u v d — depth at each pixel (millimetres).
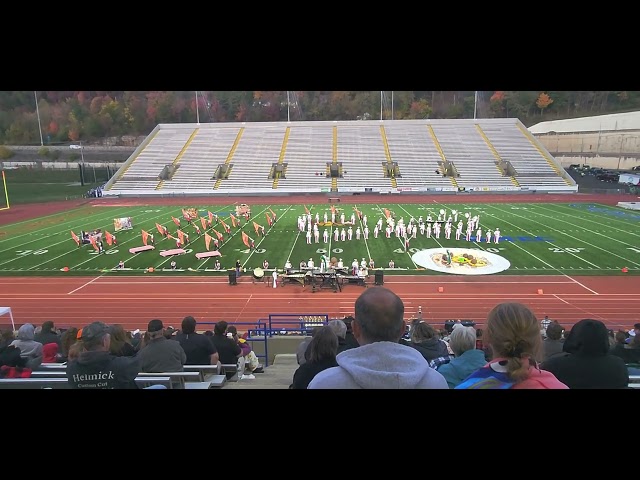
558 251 30734
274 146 74125
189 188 64562
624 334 11477
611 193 60031
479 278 25750
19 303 22719
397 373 2574
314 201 56531
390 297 2895
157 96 98125
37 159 83688
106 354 4480
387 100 101688
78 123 93375
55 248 33312
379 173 67000
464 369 4656
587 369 3738
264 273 26781
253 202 56281
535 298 22562
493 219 42188
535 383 2648
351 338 7473
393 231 36344
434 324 19578
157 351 6742
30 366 8094
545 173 65750
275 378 9086
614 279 25172
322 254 30688
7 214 48906
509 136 74625
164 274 27219
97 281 26094
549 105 91125
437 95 101938
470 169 67188
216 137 76625
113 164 77500
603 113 77562
